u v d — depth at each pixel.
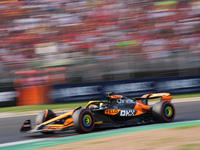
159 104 29.09
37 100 56.69
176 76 64.38
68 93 57.81
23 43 81.81
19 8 87.94
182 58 68.75
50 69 62.72
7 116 44.31
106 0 92.69
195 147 16.14
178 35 88.69
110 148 17.61
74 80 63.47
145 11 92.44
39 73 61.62
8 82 57.88
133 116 28.91
